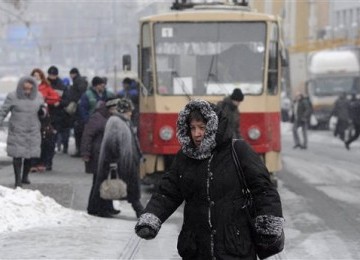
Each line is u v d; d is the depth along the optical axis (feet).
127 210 61.77
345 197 71.31
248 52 75.72
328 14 221.87
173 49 75.72
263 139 73.26
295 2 219.20
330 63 205.57
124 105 56.03
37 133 67.92
